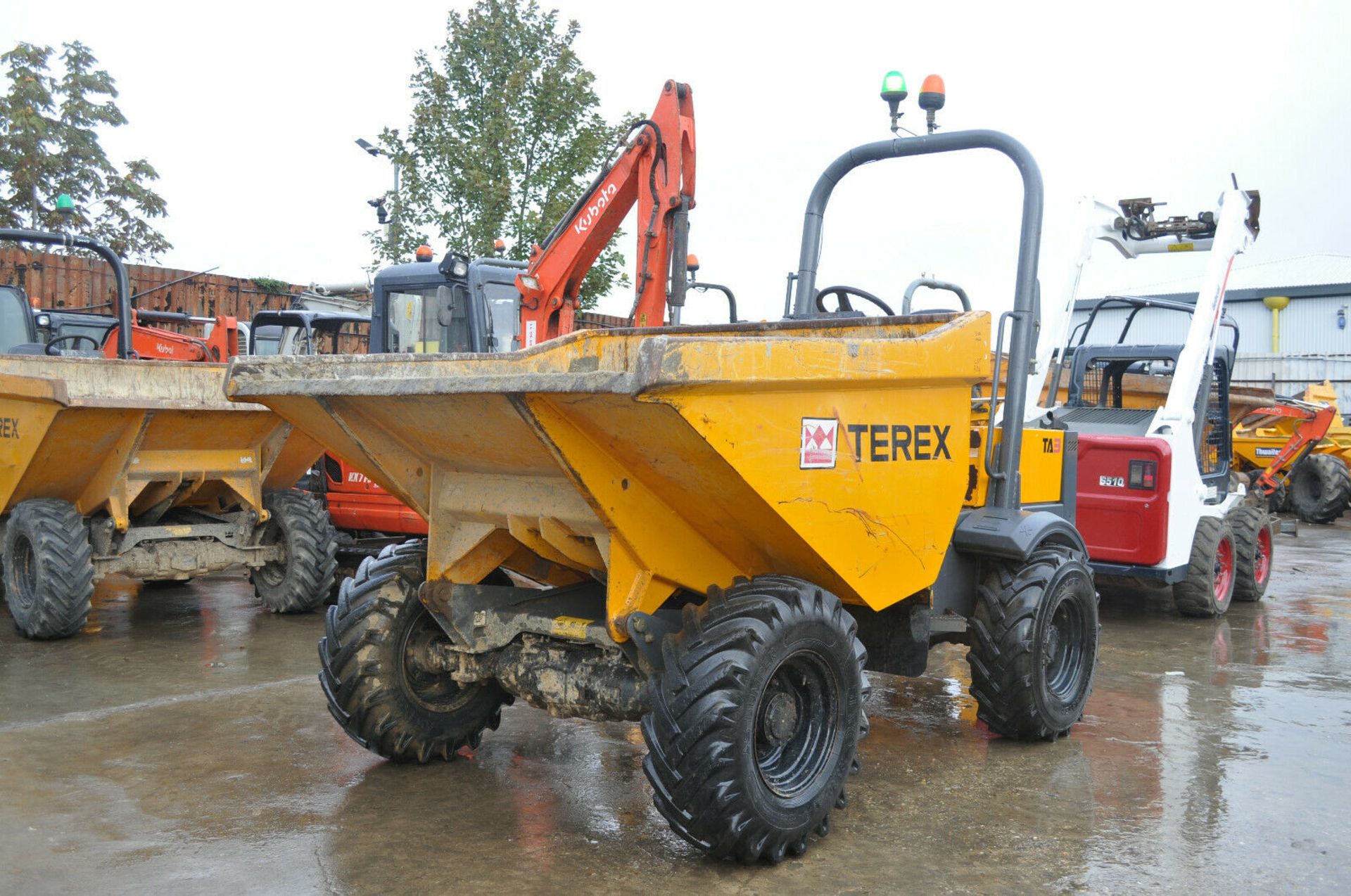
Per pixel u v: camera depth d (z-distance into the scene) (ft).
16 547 20.36
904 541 11.75
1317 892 9.80
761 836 10.02
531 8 45.24
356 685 12.55
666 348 8.57
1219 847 10.82
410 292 27.63
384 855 10.44
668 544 10.71
